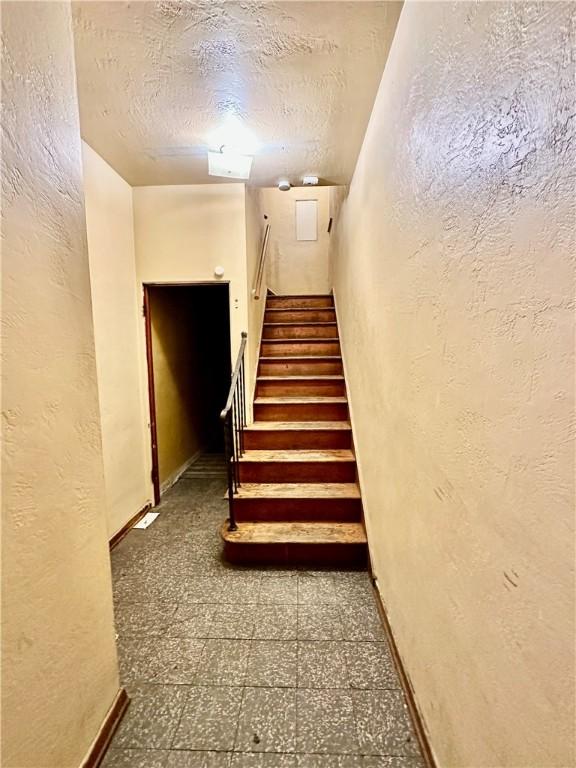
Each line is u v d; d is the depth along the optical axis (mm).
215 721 1375
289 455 2920
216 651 1704
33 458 950
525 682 698
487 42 780
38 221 978
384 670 1592
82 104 1922
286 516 2605
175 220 3107
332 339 4090
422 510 1256
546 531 633
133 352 3078
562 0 563
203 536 2801
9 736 870
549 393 620
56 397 1047
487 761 841
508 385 736
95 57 1576
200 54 1569
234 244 3127
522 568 701
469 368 897
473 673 906
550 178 604
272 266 5836
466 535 930
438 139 1054
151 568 2375
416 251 1268
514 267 708
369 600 2041
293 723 1367
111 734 1303
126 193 2984
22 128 920
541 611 650
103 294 2643
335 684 1526
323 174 2820
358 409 2705
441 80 1025
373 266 2008
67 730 1088
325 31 1456
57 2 1068
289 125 2119
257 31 1449
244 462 2803
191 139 2281
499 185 752
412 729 1338
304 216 5922
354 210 2723
